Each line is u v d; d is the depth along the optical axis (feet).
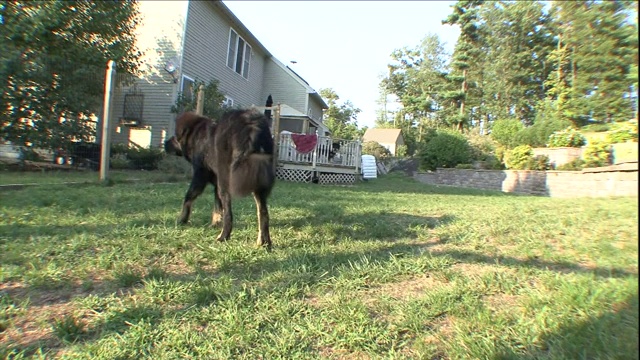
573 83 36.32
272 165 12.03
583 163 35.78
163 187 25.40
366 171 67.82
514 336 6.85
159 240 12.56
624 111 33.19
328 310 8.01
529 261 11.08
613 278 9.18
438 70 152.25
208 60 52.80
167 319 7.54
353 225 15.99
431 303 8.24
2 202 17.39
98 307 7.98
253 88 68.80
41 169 34.83
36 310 7.84
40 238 12.23
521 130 54.75
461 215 18.88
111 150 41.24
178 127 15.39
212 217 15.78
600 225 15.34
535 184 37.99
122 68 40.81
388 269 10.31
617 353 5.98
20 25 32.60
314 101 86.38
